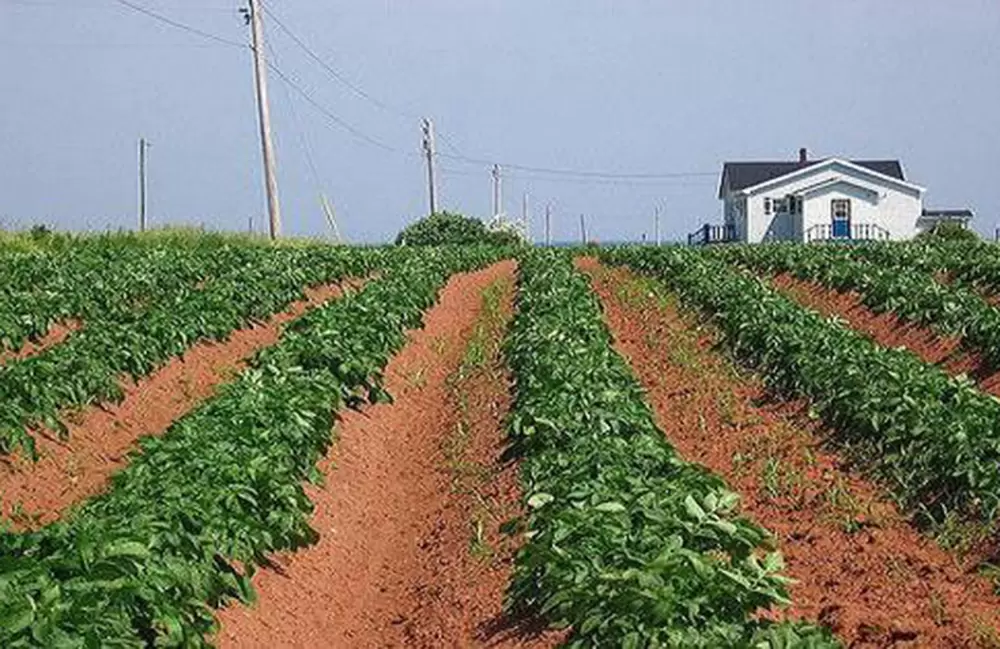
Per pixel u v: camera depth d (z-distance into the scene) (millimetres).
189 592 9430
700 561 8305
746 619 8227
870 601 9992
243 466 11742
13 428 13047
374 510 14695
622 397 14320
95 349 16578
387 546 13664
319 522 13305
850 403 15477
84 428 15070
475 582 11375
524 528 11266
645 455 11867
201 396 18328
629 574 8164
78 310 20641
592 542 9125
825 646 7734
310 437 14094
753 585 8242
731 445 15992
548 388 15086
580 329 21562
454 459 16375
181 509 10148
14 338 17578
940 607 9555
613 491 10414
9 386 13930
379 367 19141
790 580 8453
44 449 13914
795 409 17609
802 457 14875
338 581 12219
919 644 8852
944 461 12789
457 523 13500
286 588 11320
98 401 15789
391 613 11625
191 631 8961
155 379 17875
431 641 10367
